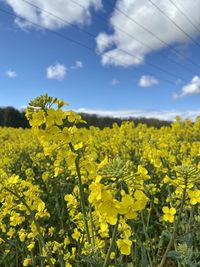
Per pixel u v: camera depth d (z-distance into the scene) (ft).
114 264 12.13
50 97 9.34
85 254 11.88
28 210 11.15
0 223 13.41
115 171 7.32
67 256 11.94
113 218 7.07
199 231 13.29
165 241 16.57
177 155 26.37
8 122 112.98
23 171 28.96
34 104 9.25
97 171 7.66
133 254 13.64
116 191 7.20
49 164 23.03
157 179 20.92
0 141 48.78
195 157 24.59
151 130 45.06
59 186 20.70
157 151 16.49
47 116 8.95
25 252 14.80
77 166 9.46
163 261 8.59
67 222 17.74
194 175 8.75
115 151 27.27
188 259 10.40
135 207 6.73
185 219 14.42
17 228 16.02
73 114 9.34
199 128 42.01
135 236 13.61
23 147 37.83
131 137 38.01
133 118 87.92
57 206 17.92
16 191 11.68
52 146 9.50
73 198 12.52
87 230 9.48
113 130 46.14
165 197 19.71
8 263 15.44
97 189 6.91
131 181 7.53
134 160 27.66
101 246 11.21
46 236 13.88
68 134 9.18
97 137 38.96
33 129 9.16
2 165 27.89
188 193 8.87
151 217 17.33
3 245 14.93
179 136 40.68
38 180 26.17
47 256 10.26
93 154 10.37
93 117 89.51
